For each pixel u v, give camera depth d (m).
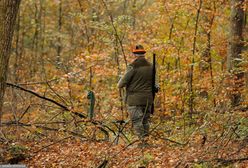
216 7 19.50
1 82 9.13
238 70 16.28
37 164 11.00
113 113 16.94
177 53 18.36
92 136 13.31
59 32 32.28
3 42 9.05
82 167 10.64
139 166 10.12
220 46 19.47
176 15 20.06
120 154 11.05
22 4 33.19
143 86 12.54
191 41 19.22
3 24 9.02
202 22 19.80
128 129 14.05
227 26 20.41
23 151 11.62
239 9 16.98
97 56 18.67
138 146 11.69
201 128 11.91
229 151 10.55
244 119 11.71
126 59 19.31
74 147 11.96
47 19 34.38
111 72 18.73
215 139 11.01
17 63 29.16
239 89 15.59
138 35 20.05
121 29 20.06
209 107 15.52
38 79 24.34
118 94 18.67
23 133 13.50
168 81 17.83
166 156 10.62
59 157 11.27
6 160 11.14
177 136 13.05
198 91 17.22
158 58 18.88
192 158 10.14
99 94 17.86
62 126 14.15
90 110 13.41
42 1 33.28
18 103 16.52
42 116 15.71
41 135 13.46
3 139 12.46
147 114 12.75
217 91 15.84
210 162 9.80
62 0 32.41
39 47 34.34
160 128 14.37
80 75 18.39
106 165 10.54
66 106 14.73
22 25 33.88
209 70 18.88
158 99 17.78
